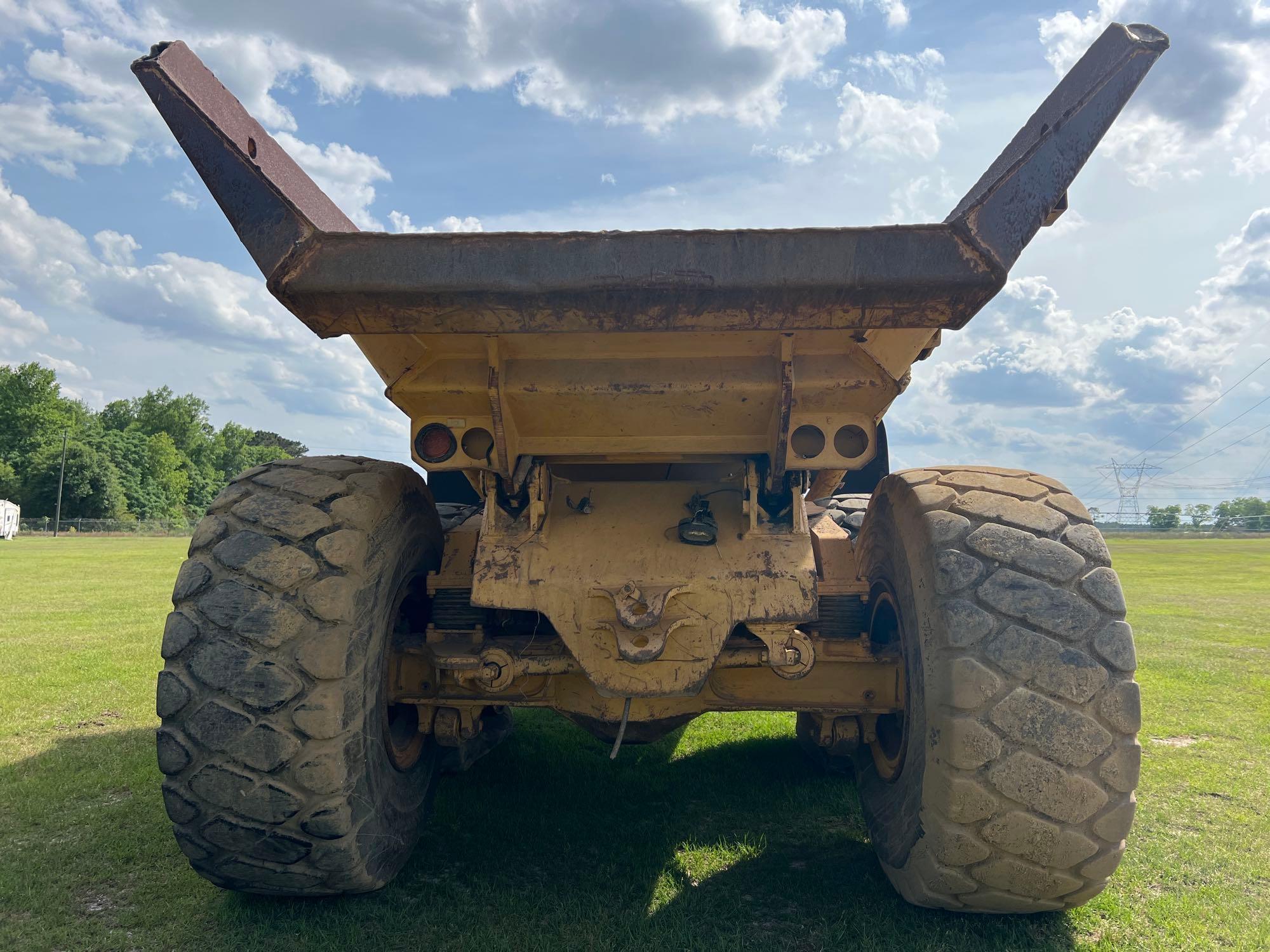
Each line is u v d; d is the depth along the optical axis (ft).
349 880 8.03
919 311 6.97
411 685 9.36
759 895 8.95
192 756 7.43
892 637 9.57
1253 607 41.65
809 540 8.98
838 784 12.75
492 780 12.85
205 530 8.06
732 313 6.99
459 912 8.46
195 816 7.52
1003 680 7.22
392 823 8.61
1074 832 7.20
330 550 7.84
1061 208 7.50
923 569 7.91
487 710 13.12
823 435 8.84
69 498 235.81
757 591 8.59
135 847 10.02
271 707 7.39
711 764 13.83
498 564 8.89
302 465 8.81
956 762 7.19
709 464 9.76
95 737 15.14
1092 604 7.46
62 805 11.55
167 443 278.87
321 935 7.95
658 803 11.93
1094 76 7.13
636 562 8.81
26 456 236.43
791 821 11.21
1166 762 14.42
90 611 35.24
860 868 9.64
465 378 8.50
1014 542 7.72
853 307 6.93
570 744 14.94
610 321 7.07
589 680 8.47
